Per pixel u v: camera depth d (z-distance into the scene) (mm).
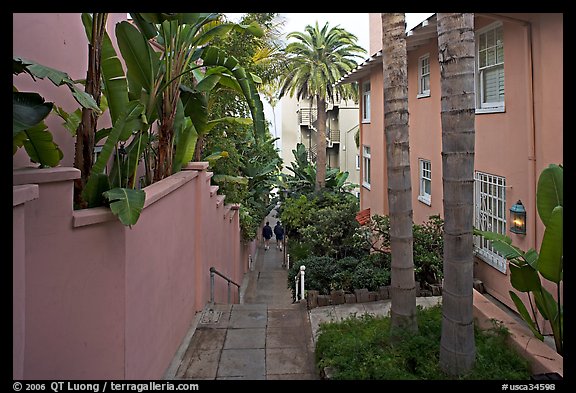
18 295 2707
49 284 3598
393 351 5074
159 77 6973
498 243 5734
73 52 7141
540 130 6961
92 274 4016
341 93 25156
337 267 10234
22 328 2756
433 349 5098
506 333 5199
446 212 4680
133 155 5805
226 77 8023
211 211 9289
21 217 2756
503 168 8102
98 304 4074
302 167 26062
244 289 15484
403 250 5441
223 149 13141
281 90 25094
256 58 14758
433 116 11070
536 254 5555
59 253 3691
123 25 5855
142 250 4922
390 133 5457
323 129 23969
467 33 4461
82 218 3877
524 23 7109
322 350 5695
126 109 4734
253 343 6652
